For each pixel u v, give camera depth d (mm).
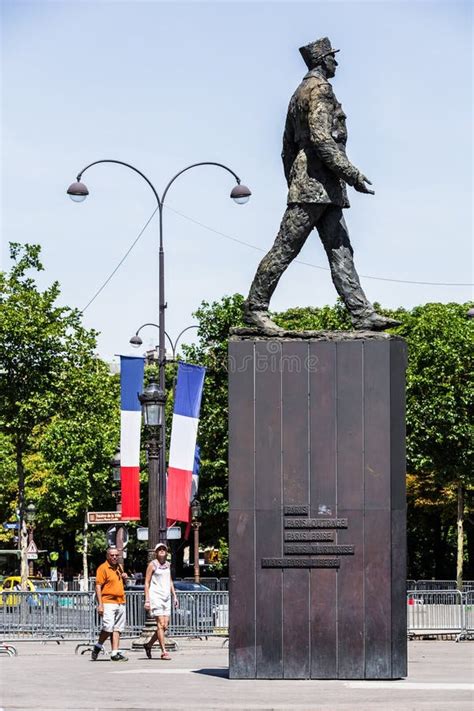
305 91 18594
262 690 16797
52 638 33625
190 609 35406
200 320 55812
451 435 55594
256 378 18312
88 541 78625
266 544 18109
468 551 73812
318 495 18125
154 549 30172
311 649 17969
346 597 17984
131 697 16703
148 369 49188
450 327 56719
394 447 18203
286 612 18016
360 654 17938
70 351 52188
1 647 28172
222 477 58031
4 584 61906
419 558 72812
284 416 18250
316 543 18047
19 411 51406
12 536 76688
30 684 19109
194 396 33125
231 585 18078
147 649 26312
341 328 58125
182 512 32750
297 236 18703
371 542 18000
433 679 18875
